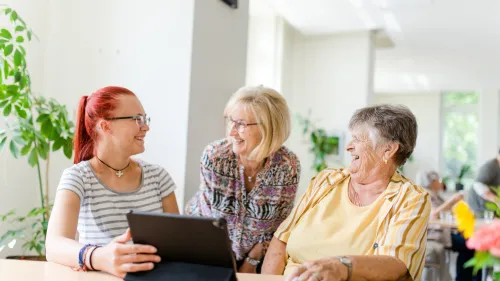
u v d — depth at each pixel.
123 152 1.72
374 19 6.38
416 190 1.59
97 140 1.71
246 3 3.64
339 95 7.06
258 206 2.05
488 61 8.42
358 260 1.32
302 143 7.25
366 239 1.60
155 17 3.04
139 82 3.06
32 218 3.06
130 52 3.08
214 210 2.08
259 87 2.05
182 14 2.97
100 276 1.29
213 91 3.21
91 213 1.67
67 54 3.19
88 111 1.70
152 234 1.20
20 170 2.98
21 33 2.95
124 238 1.29
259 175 2.04
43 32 3.17
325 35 7.20
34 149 2.53
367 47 6.94
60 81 3.20
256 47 6.71
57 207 1.56
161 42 3.02
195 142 3.02
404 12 6.01
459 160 12.22
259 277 1.38
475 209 4.84
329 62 7.15
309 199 1.82
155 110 3.02
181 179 2.92
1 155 2.81
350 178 1.79
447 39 7.17
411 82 11.08
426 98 12.52
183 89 2.95
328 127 7.09
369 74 6.96
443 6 5.67
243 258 2.13
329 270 1.25
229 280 1.14
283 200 2.08
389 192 1.63
